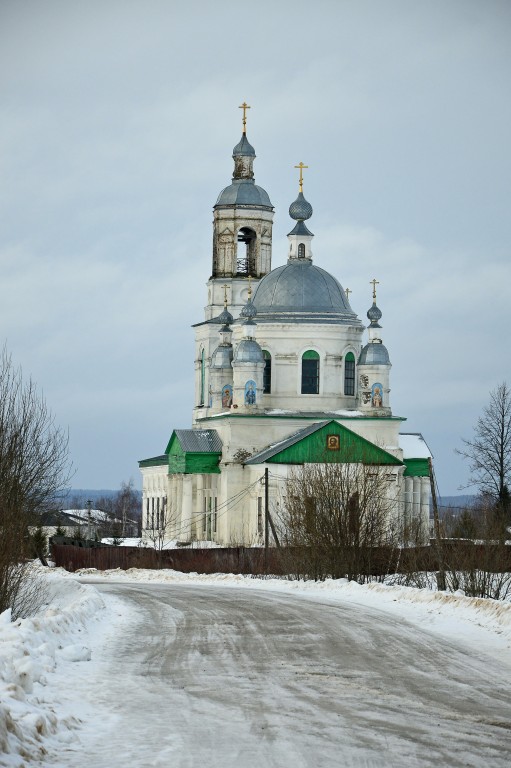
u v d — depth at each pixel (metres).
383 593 44.44
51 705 19.45
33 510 42.91
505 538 51.34
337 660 25.50
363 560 57.91
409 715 18.89
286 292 107.25
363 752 16.17
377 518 59.06
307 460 96.69
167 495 117.44
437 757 15.90
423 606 38.94
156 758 15.94
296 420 104.12
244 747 16.55
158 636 30.80
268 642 28.98
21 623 27.47
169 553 79.50
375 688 21.61
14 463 35.41
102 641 29.64
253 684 22.14
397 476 97.94
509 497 93.06
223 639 29.78
